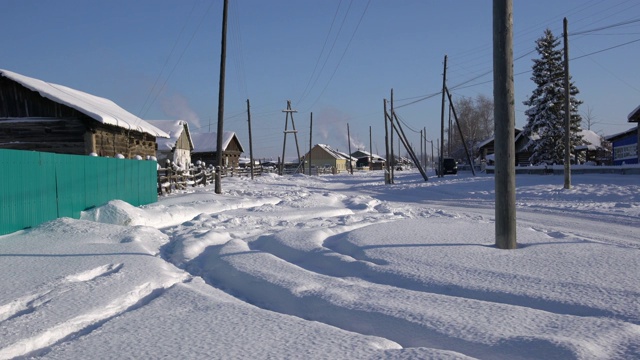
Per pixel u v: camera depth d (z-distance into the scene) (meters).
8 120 19.23
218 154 22.70
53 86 21.83
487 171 43.62
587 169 32.28
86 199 12.80
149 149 27.06
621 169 29.67
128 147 23.52
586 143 47.53
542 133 43.69
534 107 44.00
